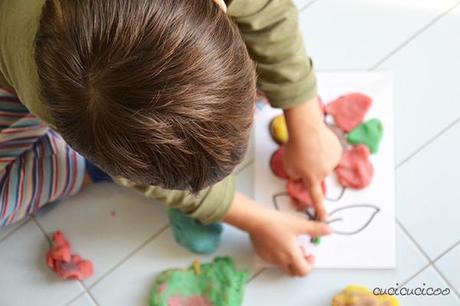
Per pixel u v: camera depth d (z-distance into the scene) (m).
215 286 0.85
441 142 0.86
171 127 0.46
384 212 0.86
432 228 0.85
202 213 0.79
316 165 0.84
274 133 0.88
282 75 0.75
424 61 0.88
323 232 0.84
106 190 0.90
